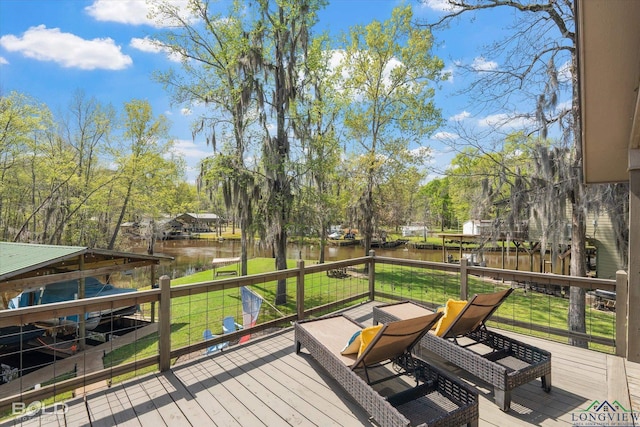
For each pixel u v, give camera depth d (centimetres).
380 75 1598
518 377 265
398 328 244
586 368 330
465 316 316
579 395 281
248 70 1082
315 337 330
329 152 1259
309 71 1248
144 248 3209
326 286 1351
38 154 1839
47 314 264
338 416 257
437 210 3709
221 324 905
